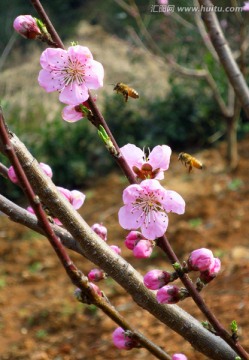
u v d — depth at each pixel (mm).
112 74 13758
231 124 10305
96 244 2002
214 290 6395
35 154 11406
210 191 9516
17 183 1884
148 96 12805
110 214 9773
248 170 10031
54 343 6516
